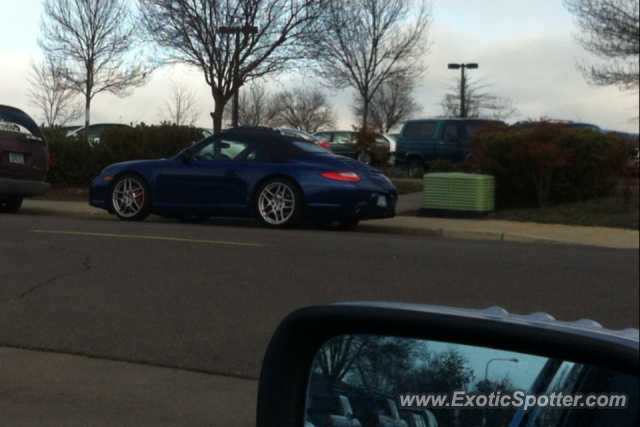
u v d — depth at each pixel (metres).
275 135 13.27
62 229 11.20
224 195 13.02
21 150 14.02
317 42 22.39
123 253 9.44
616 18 27.48
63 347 6.28
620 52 27.78
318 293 7.98
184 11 21.14
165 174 13.32
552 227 15.00
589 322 2.34
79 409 5.15
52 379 5.67
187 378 5.82
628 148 18.11
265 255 9.68
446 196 16.56
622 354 1.91
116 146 22.91
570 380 2.02
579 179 17.84
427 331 2.33
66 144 21.84
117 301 7.44
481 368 2.21
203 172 13.13
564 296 8.34
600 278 9.27
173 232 11.37
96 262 8.89
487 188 16.83
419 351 2.34
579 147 17.72
